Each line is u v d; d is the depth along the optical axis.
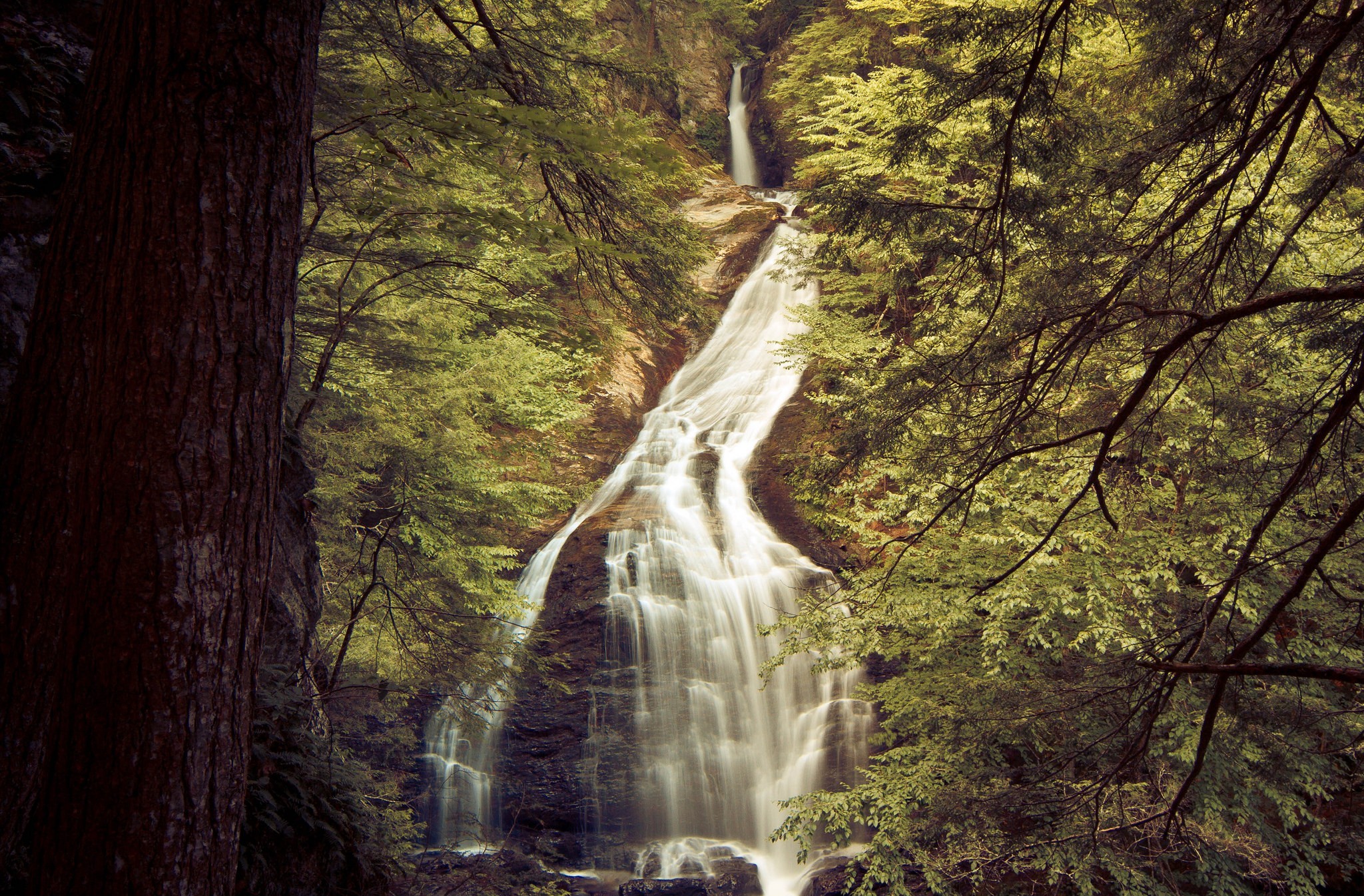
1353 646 8.27
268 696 5.66
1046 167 5.73
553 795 15.66
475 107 4.66
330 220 9.40
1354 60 4.69
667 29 31.08
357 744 10.78
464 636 9.02
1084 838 8.02
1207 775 8.32
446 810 14.73
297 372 9.15
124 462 2.52
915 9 19.45
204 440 2.60
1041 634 9.57
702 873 14.69
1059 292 5.32
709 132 38.97
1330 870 10.74
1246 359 5.64
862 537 13.16
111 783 2.43
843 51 27.02
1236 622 8.82
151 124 2.62
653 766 16.31
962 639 11.18
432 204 7.64
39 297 2.66
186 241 2.60
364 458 10.70
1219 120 4.92
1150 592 9.04
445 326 14.18
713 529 19.20
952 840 9.40
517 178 6.59
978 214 5.60
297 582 7.40
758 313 27.12
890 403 5.96
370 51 7.16
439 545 12.88
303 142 2.96
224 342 2.65
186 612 2.53
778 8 39.94
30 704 2.68
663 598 17.78
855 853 15.01
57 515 2.57
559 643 17.19
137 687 2.46
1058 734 9.61
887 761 13.16
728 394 24.59
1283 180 6.77
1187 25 5.03
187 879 2.51
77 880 2.40
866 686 11.80
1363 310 4.45
